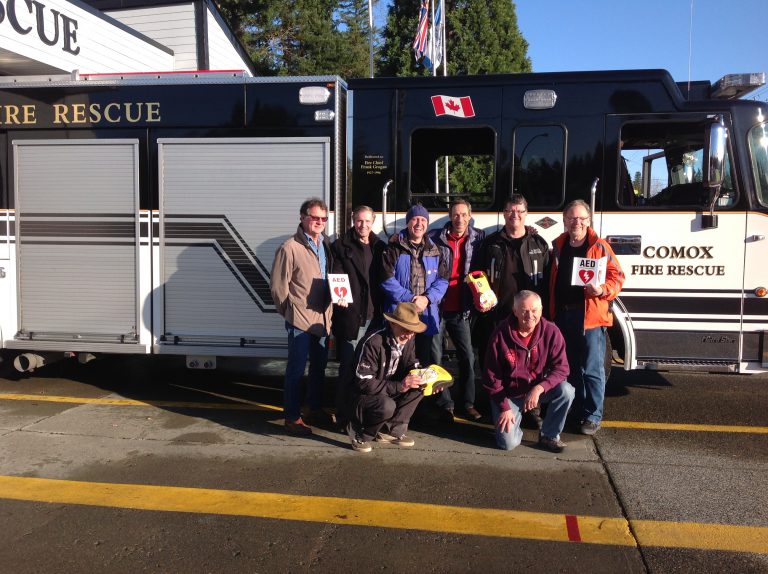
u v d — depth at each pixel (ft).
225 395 20.03
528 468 14.03
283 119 17.88
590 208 17.51
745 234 16.93
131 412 18.12
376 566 10.23
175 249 18.44
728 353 17.20
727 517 11.75
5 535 11.18
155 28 41.63
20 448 15.25
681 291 17.24
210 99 18.08
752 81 16.88
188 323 18.53
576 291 15.55
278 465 14.23
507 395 15.08
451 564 10.27
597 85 17.38
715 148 16.12
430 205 18.16
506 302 15.80
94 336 19.02
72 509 12.15
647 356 17.49
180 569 10.16
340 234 18.19
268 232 18.08
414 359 15.03
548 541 10.93
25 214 19.08
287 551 10.68
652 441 15.76
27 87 18.80
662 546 10.75
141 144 18.43
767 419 17.58
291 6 91.71
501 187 17.81
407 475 13.67
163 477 13.58
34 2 29.55
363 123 18.11
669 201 17.75
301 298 15.57
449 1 61.57
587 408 16.05
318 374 16.87
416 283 15.61
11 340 19.40
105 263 18.81
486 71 59.36
